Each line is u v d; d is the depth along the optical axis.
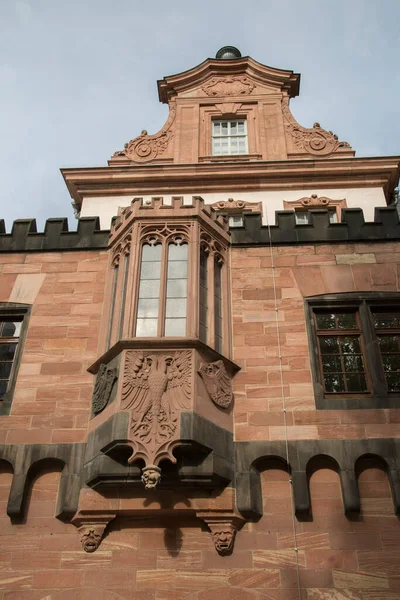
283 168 17.45
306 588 8.38
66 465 9.44
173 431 8.86
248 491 8.99
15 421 9.91
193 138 18.89
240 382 10.16
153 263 10.91
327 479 9.25
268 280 11.30
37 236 12.19
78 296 11.35
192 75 20.31
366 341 10.48
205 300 10.70
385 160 17.36
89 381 10.30
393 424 9.52
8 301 11.37
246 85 20.14
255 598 8.34
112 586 8.51
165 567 8.63
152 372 9.46
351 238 11.69
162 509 8.88
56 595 8.48
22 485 9.25
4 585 8.56
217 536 8.73
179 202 11.61
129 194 17.58
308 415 9.71
